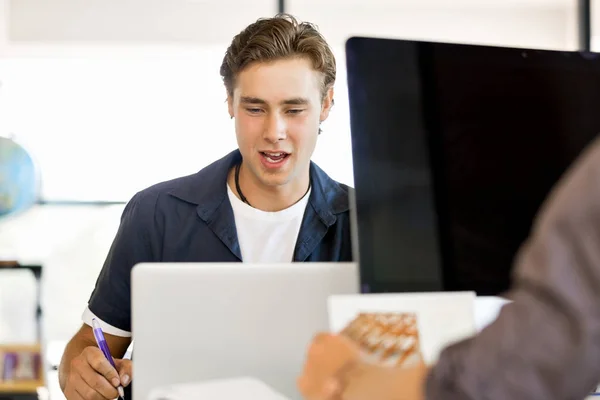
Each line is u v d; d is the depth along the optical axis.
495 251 0.99
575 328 0.58
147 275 0.98
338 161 4.66
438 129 0.99
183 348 0.98
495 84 1.03
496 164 1.01
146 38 5.80
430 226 0.97
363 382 0.76
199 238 1.46
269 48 1.36
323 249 1.47
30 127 5.80
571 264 0.59
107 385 1.28
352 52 0.97
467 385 0.62
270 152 1.40
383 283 0.95
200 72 5.83
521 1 5.75
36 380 1.09
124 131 5.82
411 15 5.78
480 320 0.98
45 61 5.82
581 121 1.06
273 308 0.99
